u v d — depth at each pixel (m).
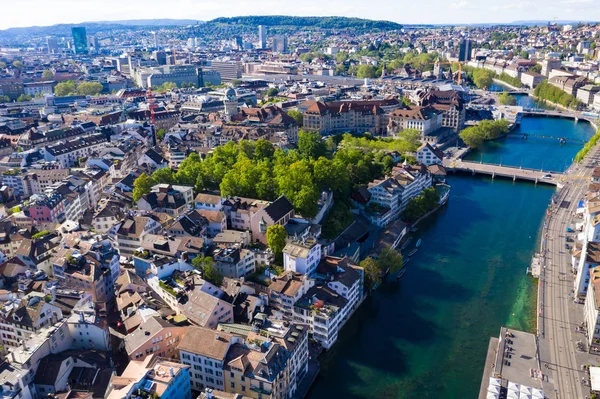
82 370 193.75
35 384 185.38
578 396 199.50
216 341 197.12
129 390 168.12
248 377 187.62
